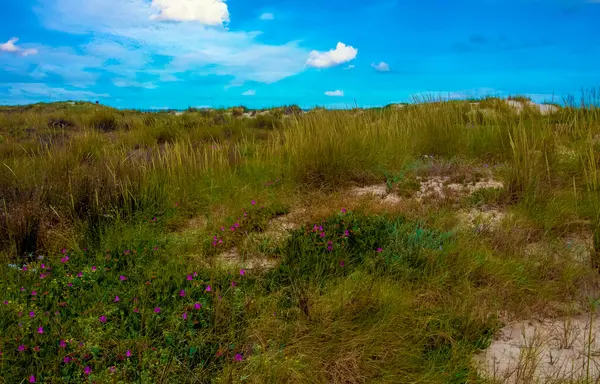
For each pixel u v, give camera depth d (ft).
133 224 15.80
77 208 16.30
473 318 9.43
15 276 11.55
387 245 12.79
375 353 8.41
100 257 12.71
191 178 20.38
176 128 42.73
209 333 8.66
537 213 15.03
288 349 8.43
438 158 24.47
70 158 22.21
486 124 29.12
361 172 21.25
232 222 15.64
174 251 13.51
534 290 10.72
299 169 20.88
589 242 13.16
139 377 7.61
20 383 7.33
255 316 9.63
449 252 11.96
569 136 24.02
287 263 12.35
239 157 25.45
